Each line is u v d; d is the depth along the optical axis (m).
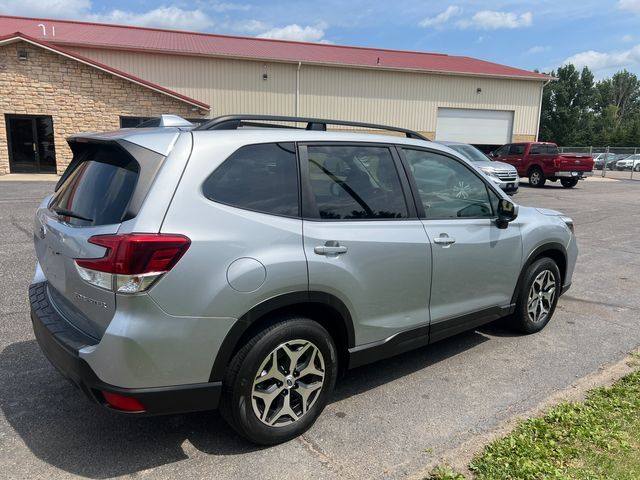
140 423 3.06
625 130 70.81
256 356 2.67
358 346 3.19
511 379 3.75
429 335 3.61
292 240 2.78
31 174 19.72
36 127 19.62
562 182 22.66
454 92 28.64
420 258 3.39
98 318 2.46
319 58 26.31
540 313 4.69
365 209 3.20
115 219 2.51
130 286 2.33
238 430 2.73
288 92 25.39
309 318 2.94
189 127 2.99
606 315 5.25
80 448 2.79
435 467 2.66
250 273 2.59
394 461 2.74
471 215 3.89
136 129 3.04
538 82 30.28
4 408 3.18
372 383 3.68
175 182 2.52
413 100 27.86
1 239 7.68
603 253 8.33
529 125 30.66
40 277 3.36
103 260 2.37
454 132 29.20
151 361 2.41
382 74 26.98
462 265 3.71
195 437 2.93
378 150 3.39
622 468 2.61
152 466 2.66
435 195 3.66
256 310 2.64
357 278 3.05
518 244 4.21
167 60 23.56
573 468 2.62
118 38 24.86
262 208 2.76
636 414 3.16
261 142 2.87
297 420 2.92
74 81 19.55
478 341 4.51
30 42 18.70
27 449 2.77
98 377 2.41
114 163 2.78
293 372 2.86
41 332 2.80
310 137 3.09
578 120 77.31
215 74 24.17
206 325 2.50
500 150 24.69
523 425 3.04
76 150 3.35
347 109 26.66
